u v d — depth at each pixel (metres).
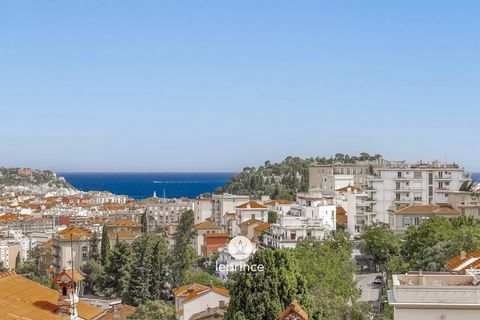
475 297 51.28
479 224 171.50
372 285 159.88
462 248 125.69
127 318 97.75
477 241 126.81
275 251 79.69
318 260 124.69
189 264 191.62
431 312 51.31
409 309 51.53
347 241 193.12
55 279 59.44
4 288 58.88
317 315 79.06
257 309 76.56
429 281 59.19
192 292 127.56
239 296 78.12
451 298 51.47
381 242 177.12
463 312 51.09
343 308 101.56
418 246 159.00
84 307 63.38
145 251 183.12
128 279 181.38
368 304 113.44
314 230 199.12
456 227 163.38
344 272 132.12
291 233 198.62
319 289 104.06
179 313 121.69
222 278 173.12
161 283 183.12
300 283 79.25
